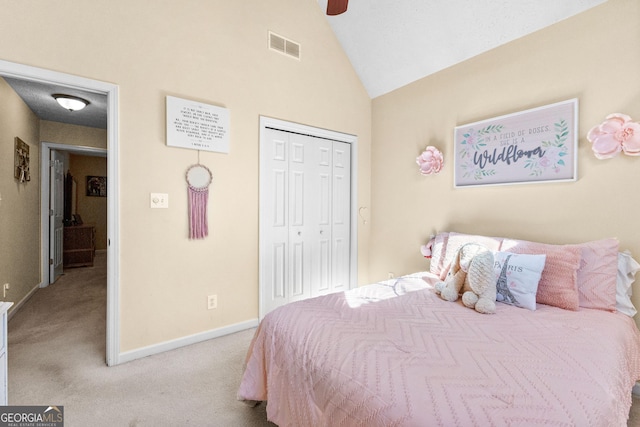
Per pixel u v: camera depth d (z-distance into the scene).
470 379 0.93
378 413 0.86
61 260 4.46
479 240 2.16
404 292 1.88
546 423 0.76
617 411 0.89
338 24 2.97
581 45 1.87
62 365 1.97
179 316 2.23
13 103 2.84
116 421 1.48
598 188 1.81
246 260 2.55
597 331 1.32
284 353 1.31
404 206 3.03
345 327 1.32
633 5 1.69
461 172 2.51
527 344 1.17
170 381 1.81
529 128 2.09
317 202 3.08
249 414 1.54
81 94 2.90
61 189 4.46
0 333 1.21
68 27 1.79
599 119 1.81
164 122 2.13
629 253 1.70
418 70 2.81
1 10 1.62
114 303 1.96
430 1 2.34
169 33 2.14
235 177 2.46
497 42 2.27
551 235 2.01
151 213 2.09
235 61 2.44
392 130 3.15
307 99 2.88
